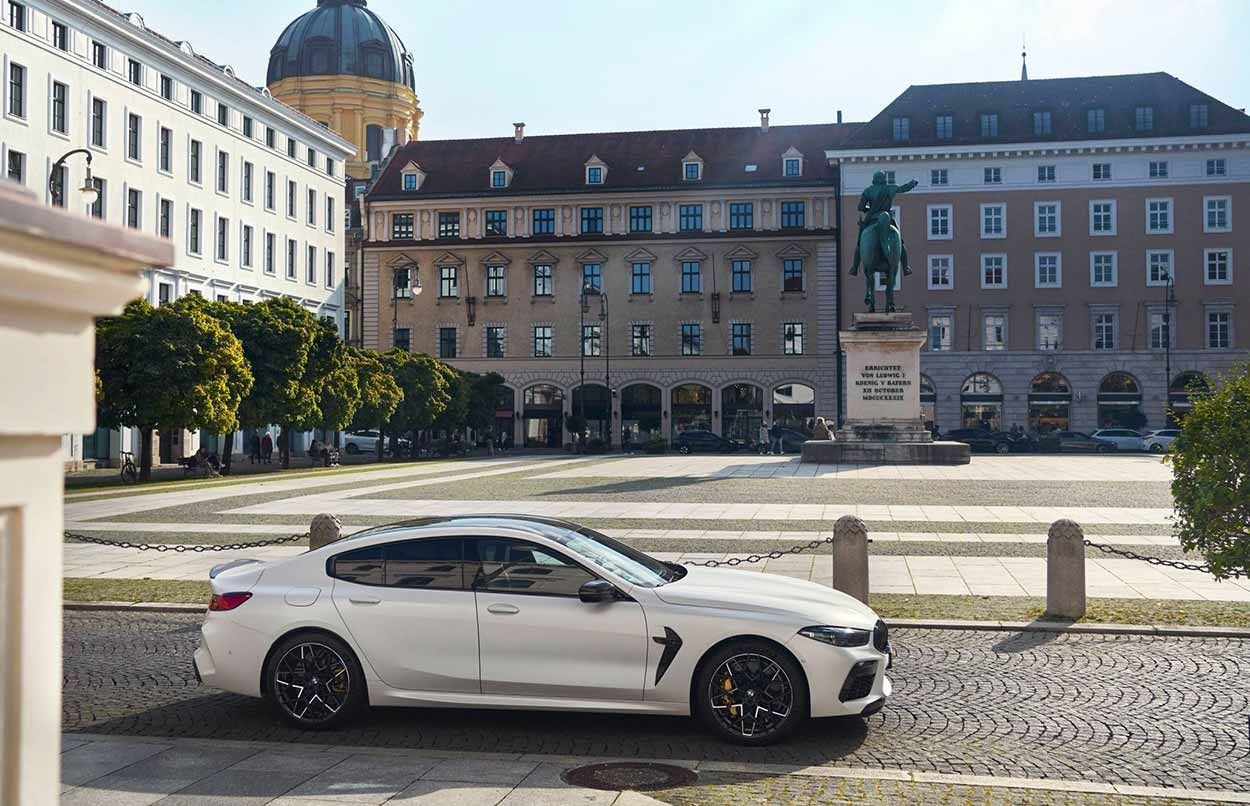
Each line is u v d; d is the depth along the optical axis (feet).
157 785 21.90
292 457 226.38
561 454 230.89
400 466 168.76
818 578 49.65
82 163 168.96
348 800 20.95
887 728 26.84
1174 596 45.73
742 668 25.46
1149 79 245.04
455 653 26.40
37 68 159.33
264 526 73.20
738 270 262.06
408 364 208.64
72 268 5.80
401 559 27.27
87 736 26.05
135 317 132.57
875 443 134.82
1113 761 24.02
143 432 134.31
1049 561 41.98
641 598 26.02
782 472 124.36
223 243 211.61
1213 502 31.55
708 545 61.00
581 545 27.63
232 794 21.33
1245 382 32.32
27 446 5.76
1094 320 240.12
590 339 267.80
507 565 26.84
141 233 6.29
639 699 25.77
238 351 139.54
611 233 266.98
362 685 26.73
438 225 275.80
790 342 259.60
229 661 27.22
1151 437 221.46
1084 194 240.53
